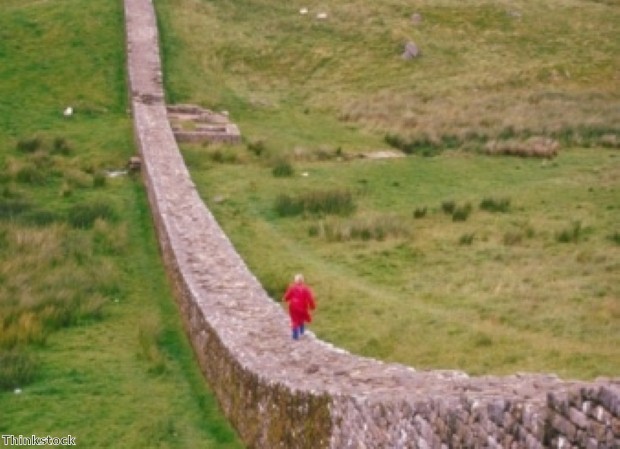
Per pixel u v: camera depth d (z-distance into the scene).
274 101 50.12
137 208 34.03
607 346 20.41
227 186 36.22
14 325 22.70
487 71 53.81
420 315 23.31
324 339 22.05
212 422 18.30
